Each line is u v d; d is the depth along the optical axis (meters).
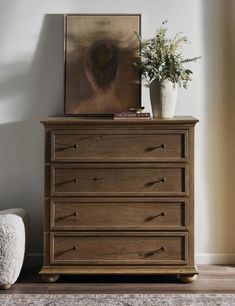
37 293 4.29
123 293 4.29
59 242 4.49
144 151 4.46
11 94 4.96
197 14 4.95
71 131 4.45
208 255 5.00
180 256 4.49
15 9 4.93
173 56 4.61
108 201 4.47
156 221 4.48
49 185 4.48
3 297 4.20
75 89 4.90
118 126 4.45
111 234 4.47
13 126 4.97
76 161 4.46
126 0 4.93
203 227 5.01
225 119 4.98
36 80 4.96
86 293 4.29
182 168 4.46
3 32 4.94
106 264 4.48
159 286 4.45
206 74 4.97
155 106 4.62
